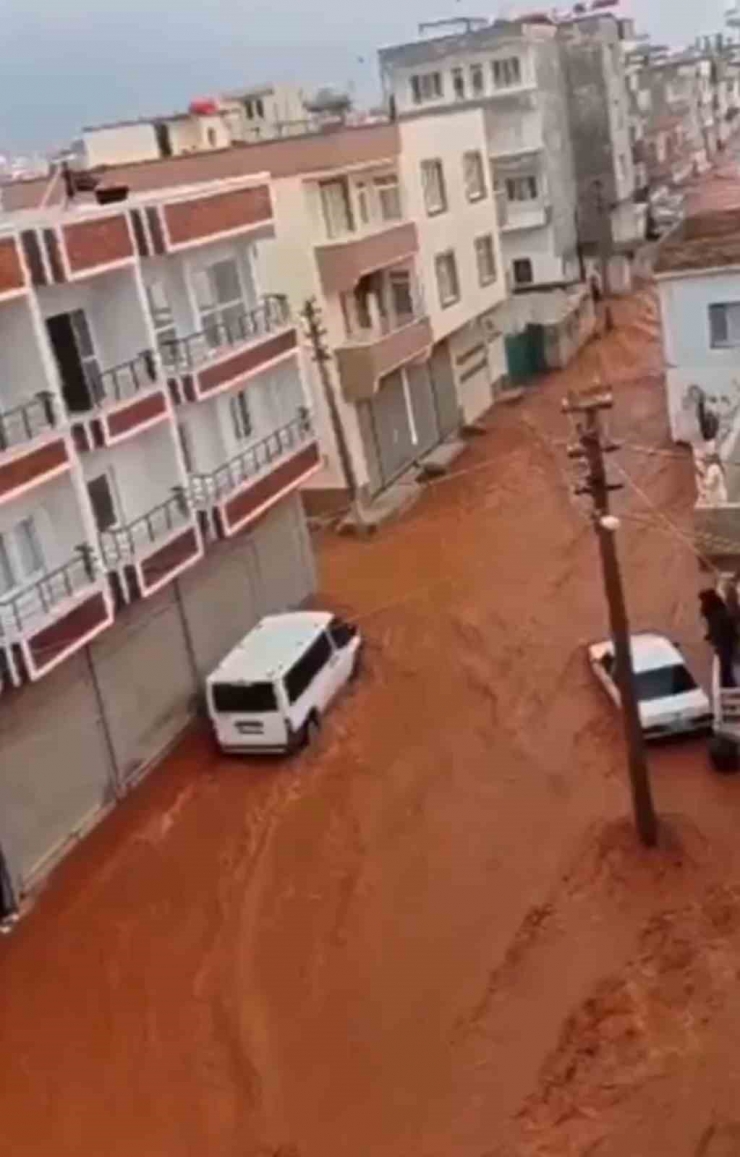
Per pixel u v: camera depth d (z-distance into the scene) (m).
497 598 31.41
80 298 24.61
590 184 67.94
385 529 37.75
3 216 23.47
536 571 32.78
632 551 33.00
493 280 49.09
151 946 20.06
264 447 29.47
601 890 19.72
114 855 22.69
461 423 47.22
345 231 38.78
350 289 37.91
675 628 28.02
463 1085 16.31
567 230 65.00
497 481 40.66
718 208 57.53
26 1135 16.61
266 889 21.08
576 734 24.33
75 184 29.05
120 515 25.28
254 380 30.11
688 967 17.81
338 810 23.09
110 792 24.22
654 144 82.00
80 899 21.55
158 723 25.81
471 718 25.62
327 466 38.25
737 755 22.12
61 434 22.44
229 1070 17.19
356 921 19.92
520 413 48.75
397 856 21.44
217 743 25.73
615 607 19.45
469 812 22.39
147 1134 16.31
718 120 113.50
